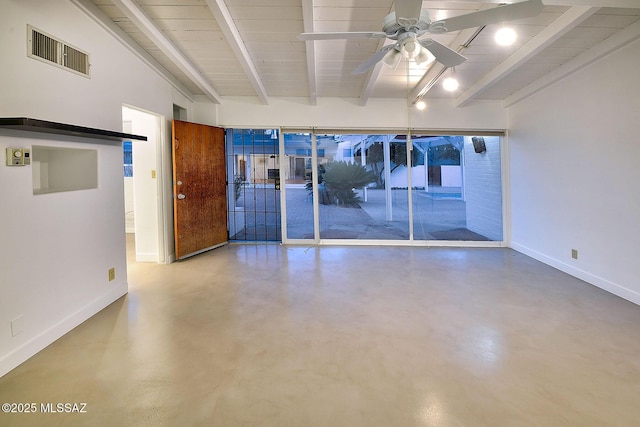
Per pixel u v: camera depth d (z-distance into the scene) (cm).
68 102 257
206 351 232
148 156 466
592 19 288
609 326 265
